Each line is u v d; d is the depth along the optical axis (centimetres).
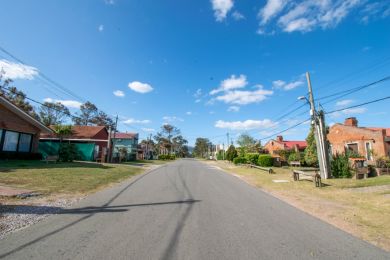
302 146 4506
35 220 565
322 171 1552
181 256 392
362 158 1686
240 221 605
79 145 2908
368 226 577
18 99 3894
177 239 467
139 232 502
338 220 630
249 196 986
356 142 2373
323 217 661
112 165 2422
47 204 717
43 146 2808
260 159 2998
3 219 559
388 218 639
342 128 2553
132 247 423
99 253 395
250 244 452
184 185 1258
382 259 396
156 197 898
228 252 412
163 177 1656
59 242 439
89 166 1955
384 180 1316
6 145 1973
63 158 2231
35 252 394
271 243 459
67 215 618
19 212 619
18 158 2003
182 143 11094
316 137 1611
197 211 696
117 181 1350
